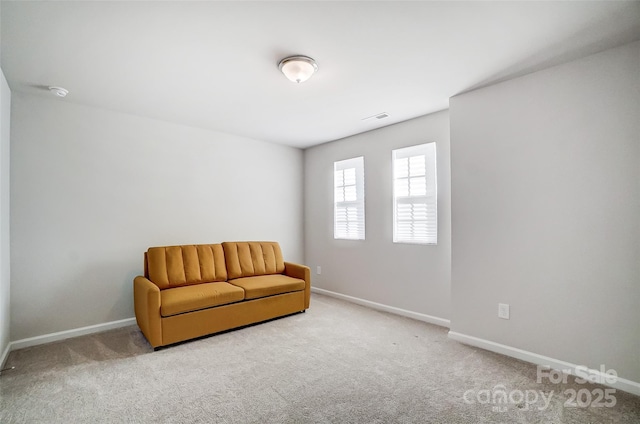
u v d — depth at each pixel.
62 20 1.77
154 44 2.04
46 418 1.75
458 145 2.88
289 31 1.91
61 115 3.00
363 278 4.15
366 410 1.82
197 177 3.93
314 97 2.96
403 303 3.67
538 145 2.41
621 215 2.06
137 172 3.46
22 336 2.76
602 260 2.13
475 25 1.85
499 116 2.63
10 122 2.72
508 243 2.56
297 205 5.07
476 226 2.75
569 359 2.25
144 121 3.52
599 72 2.15
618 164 2.07
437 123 3.38
